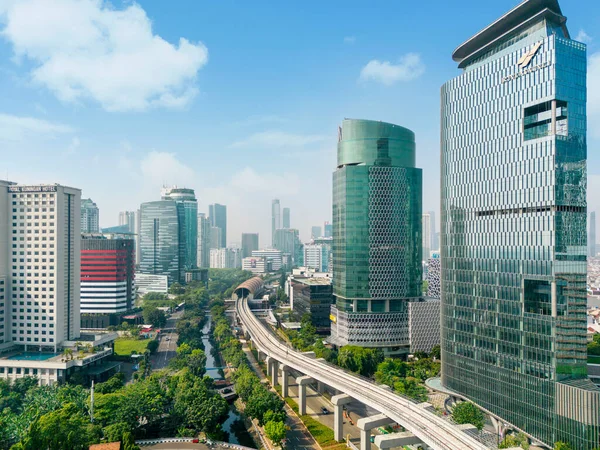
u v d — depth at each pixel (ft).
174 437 596.70
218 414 606.14
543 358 548.31
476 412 588.50
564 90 561.02
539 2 585.63
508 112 618.44
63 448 451.53
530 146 581.53
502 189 620.49
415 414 521.24
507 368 599.98
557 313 535.60
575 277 546.67
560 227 544.21
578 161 566.77
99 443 516.73
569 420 512.22
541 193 561.43
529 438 565.12
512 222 601.62
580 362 536.01
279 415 615.57
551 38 560.61
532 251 568.82
